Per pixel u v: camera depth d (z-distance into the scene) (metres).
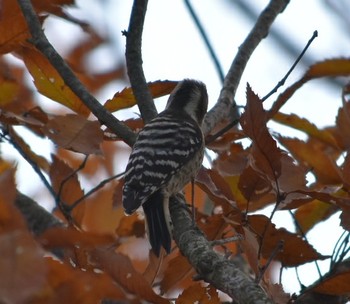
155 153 11.14
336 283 9.04
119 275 6.96
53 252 7.63
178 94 12.77
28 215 12.71
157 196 11.00
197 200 12.29
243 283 7.98
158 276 11.20
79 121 10.34
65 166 11.39
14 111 11.31
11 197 5.72
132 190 10.86
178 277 9.97
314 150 10.98
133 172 11.03
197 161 11.58
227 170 10.59
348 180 9.60
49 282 6.08
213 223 10.02
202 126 12.04
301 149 11.01
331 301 10.03
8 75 11.34
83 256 7.23
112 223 12.75
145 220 10.73
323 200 9.20
